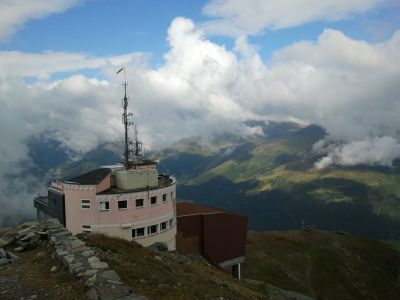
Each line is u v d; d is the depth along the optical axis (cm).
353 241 15838
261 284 8131
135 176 6281
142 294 2098
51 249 2744
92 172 6475
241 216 8100
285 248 14000
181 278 2722
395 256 15488
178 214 7912
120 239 3388
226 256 7825
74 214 6112
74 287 2033
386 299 12262
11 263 2548
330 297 11244
